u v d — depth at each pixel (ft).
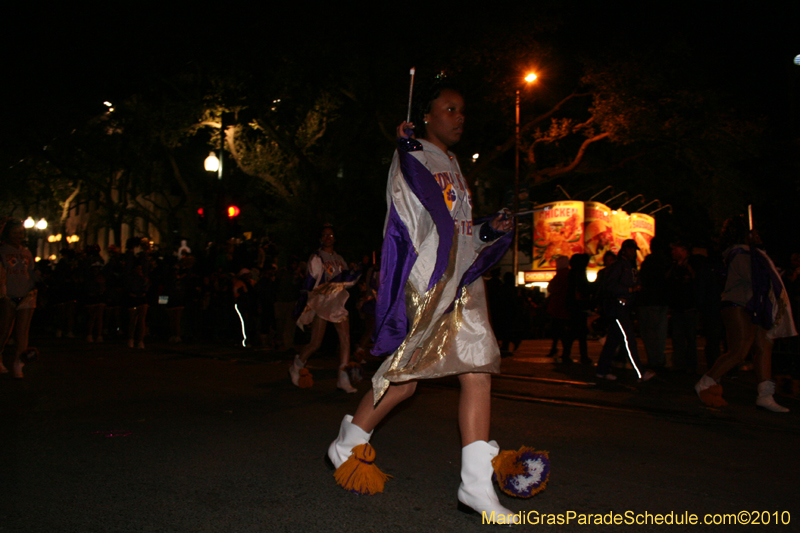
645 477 12.16
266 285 41.86
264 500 10.65
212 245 54.08
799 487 11.69
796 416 18.63
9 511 10.06
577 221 85.05
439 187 9.90
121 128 89.92
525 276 88.28
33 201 126.62
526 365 31.19
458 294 10.00
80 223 163.63
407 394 10.80
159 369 28.30
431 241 9.98
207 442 14.58
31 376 25.71
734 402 20.94
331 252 23.76
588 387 23.81
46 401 19.83
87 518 9.79
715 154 75.51
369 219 86.02
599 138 78.23
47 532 9.23
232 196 54.08
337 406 19.38
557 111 82.17
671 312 30.12
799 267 29.14
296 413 18.17
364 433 10.93
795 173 75.25
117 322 51.49
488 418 10.09
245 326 43.24
